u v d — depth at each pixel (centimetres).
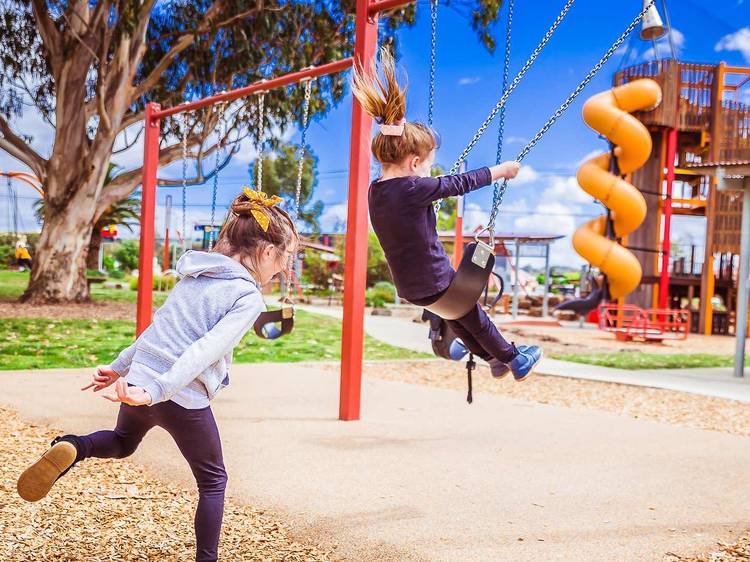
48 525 275
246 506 315
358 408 546
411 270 293
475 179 299
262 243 229
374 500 329
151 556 250
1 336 1045
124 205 3488
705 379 975
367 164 550
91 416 503
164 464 376
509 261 2770
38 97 1853
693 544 285
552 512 321
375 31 545
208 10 1712
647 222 2075
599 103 1880
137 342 220
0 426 459
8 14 1738
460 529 292
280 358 1017
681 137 2138
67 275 1786
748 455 464
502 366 346
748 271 1028
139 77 1880
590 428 550
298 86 1758
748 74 2089
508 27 371
